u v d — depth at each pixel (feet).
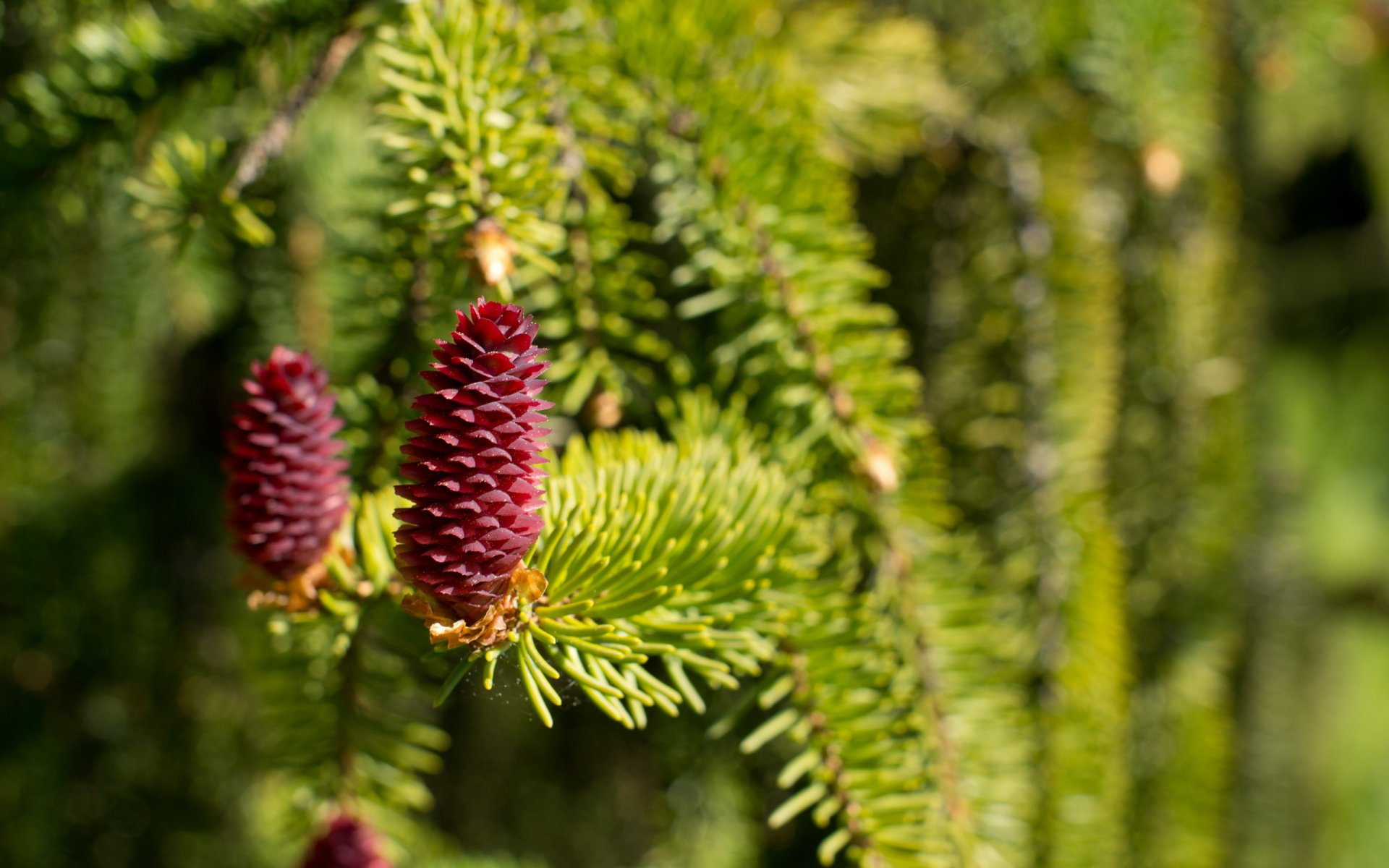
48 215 1.53
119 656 1.94
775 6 1.53
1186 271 1.88
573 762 1.98
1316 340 4.31
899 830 1.32
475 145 1.27
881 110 1.61
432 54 1.28
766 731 1.32
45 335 1.73
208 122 1.55
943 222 1.68
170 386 2.12
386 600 1.27
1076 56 1.66
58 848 1.90
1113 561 1.61
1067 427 1.65
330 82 1.40
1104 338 1.67
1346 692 3.27
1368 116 2.80
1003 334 1.65
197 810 2.01
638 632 1.20
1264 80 1.91
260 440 1.21
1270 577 2.21
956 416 1.66
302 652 1.38
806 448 1.40
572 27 1.36
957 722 1.43
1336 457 3.99
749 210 1.41
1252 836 2.23
